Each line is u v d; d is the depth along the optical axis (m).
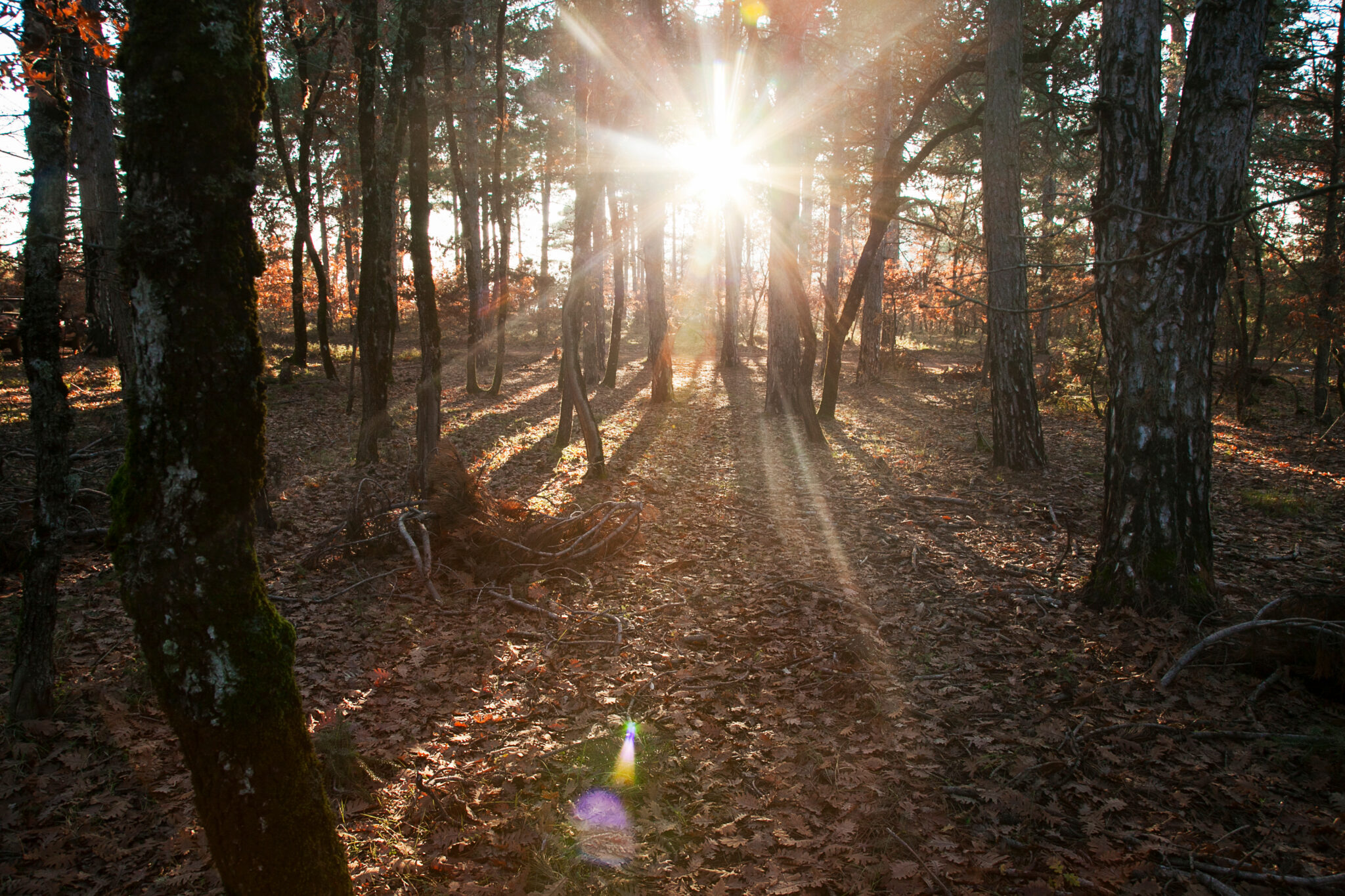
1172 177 5.29
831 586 6.43
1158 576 5.39
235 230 2.02
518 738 4.13
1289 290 19.98
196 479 1.99
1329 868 2.99
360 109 10.57
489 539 6.90
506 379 24.61
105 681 4.61
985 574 6.79
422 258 9.62
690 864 3.12
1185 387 5.34
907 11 13.34
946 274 21.73
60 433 4.10
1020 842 3.19
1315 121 17.66
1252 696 4.29
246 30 2.03
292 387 18.55
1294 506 8.61
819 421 16.59
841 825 3.30
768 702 4.47
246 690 2.06
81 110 10.36
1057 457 12.38
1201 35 5.15
